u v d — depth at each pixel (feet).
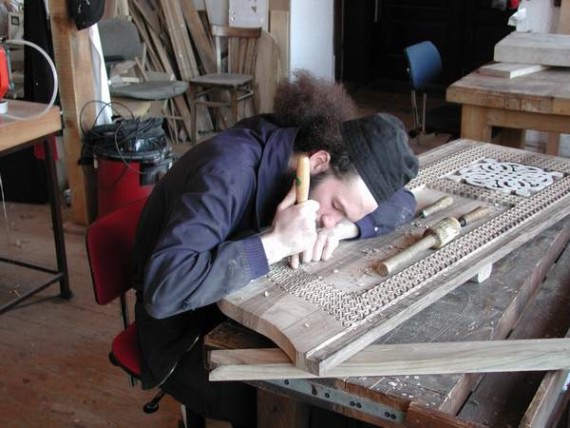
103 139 11.25
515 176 6.26
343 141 4.31
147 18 17.12
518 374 4.43
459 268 4.57
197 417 5.72
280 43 17.33
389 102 20.80
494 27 20.10
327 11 19.72
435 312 4.42
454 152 7.06
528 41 11.28
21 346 8.64
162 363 4.99
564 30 14.20
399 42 21.80
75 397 7.72
